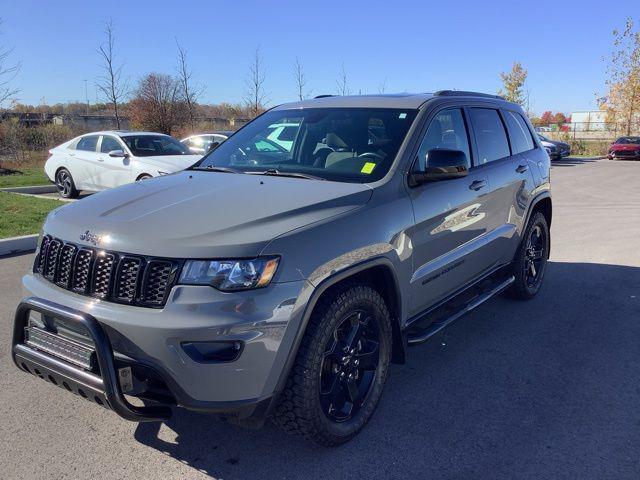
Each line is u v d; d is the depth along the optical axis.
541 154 5.78
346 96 4.65
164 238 2.71
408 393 3.84
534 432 3.35
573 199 14.29
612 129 47.09
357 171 3.61
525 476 2.93
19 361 3.07
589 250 8.08
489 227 4.64
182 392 2.62
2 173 17.22
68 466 3.00
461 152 3.62
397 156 3.63
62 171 13.07
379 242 3.21
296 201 3.07
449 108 4.32
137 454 3.12
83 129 26.72
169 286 2.63
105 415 3.53
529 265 5.69
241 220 2.83
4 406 3.62
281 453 3.14
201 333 2.56
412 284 3.59
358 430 3.26
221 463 3.04
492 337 4.84
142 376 2.73
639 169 25.47
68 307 2.79
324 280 2.86
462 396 3.79
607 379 4.05
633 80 44.22
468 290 4.52
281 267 2.71
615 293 6.05
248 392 2.68
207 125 30.41
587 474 2.95
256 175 3.72
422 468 3.00
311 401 2.88
